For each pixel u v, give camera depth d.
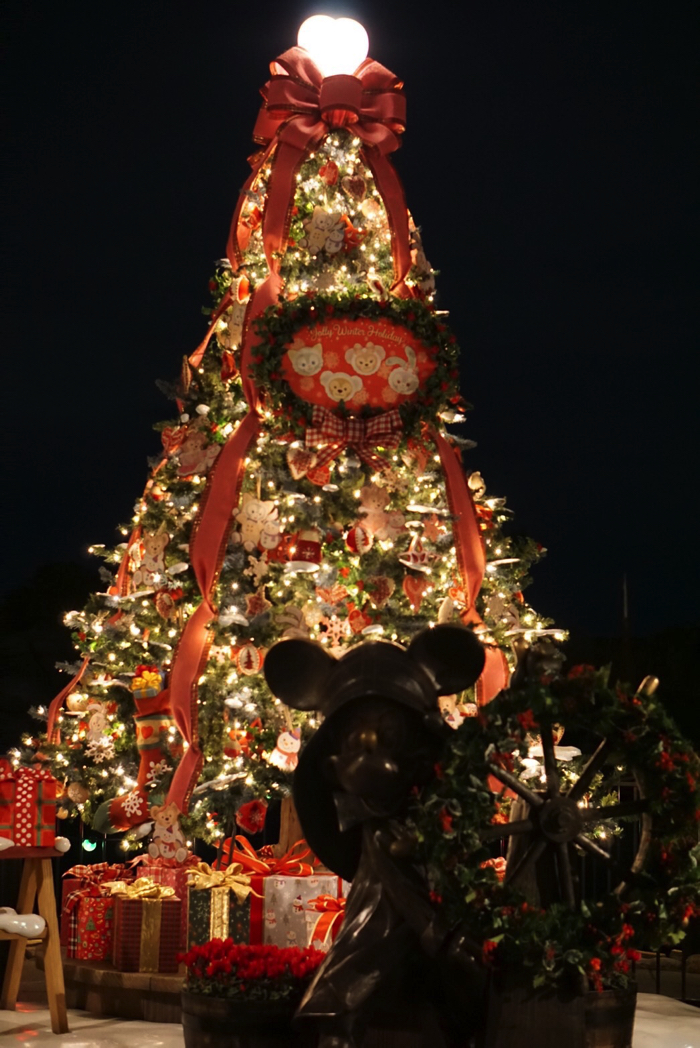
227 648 6.27
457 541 6.68
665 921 3.77
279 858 6.34
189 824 5.99
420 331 6.61
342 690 3.95
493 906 3.59
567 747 6.26
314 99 7.15
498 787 6.11
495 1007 3.63
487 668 6.66
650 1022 5.79
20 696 15.00
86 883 6.41
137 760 6.89
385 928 3.83
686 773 3.81
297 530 6.38
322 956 4.18
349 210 7.25
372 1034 3.80
